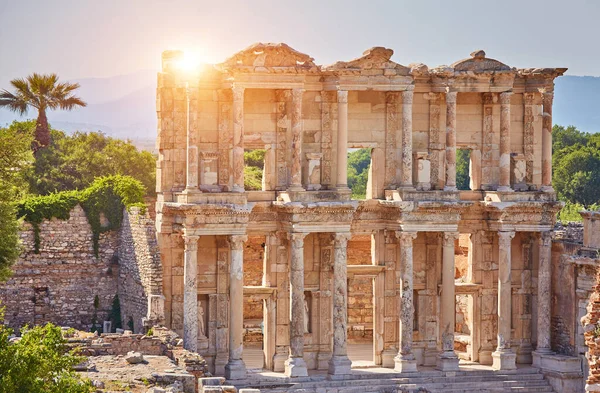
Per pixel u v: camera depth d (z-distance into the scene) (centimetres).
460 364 7169
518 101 7269
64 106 9725
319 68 6725
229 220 6556
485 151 7206
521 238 7281
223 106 6769
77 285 7206
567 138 15112
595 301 4156
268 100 6838
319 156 6869
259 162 11900
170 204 6625
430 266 7119
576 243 7100
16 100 9575
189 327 6538
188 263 6525
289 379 6600
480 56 6975
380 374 6781
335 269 6731
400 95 6981
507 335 7056
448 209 6862
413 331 7106
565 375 6856
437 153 7100
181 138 6756
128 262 7094
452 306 6931
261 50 6619
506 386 6844
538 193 7138
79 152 10256
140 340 5900
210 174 6750
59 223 7194
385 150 7006
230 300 6612
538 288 7156
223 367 6794
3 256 6175
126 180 7338
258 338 7938
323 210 6656
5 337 4047
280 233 6844
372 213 7006
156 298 6538
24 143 6412
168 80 6731
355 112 6962
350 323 7969
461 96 7188
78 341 5750
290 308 6694
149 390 4678
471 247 7219
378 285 7025
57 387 4038
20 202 7119
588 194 12825
